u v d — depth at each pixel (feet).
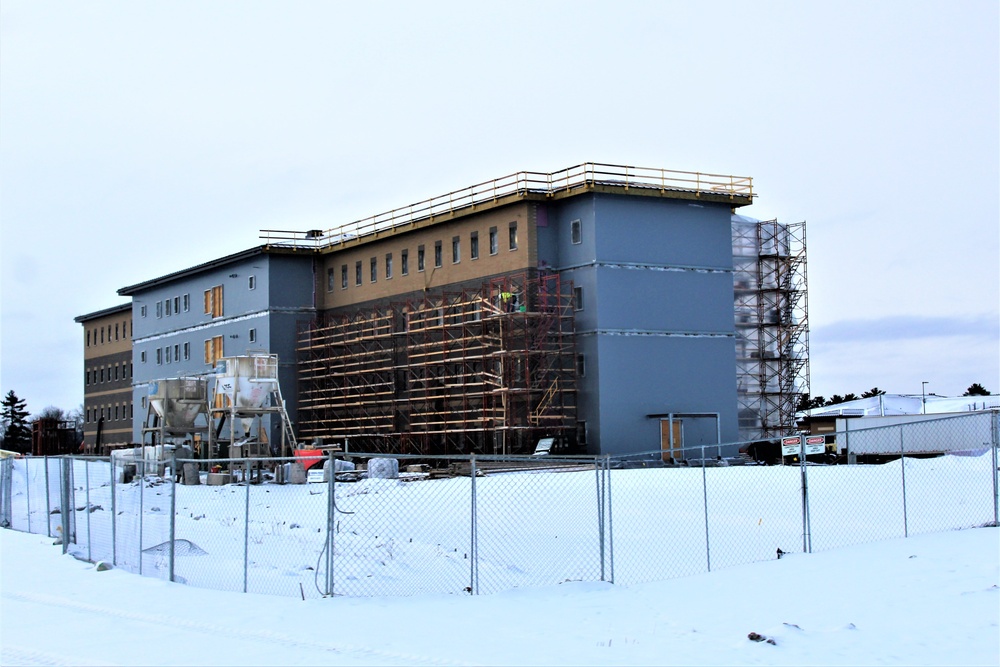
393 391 237.86
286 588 70.13
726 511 108.78
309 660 47.21
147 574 76.48
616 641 49.80
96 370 395.55
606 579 71.51
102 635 54.03
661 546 85.76
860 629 50.16
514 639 50.80
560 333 206.49
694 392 212.64
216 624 56.18
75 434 449.89
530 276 209.26
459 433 221.05
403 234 242.17
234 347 277.44
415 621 55.67
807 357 262.67
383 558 82.79
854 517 98.27
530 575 73.87
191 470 176.65
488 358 212.23
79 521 112.98
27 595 67.00
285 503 127.85
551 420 204.74
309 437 259.80
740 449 217.36
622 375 205.16
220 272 286.46
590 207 206.49
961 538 73.05
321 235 272.51
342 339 258.37
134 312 334.44
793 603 56.85
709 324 215.92
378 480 142.72
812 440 210.18
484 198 219.82
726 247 220.02
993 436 82.02
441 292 230.89
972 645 46.50
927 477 123.75
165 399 217.56
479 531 96.37
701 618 54.44
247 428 213.46
